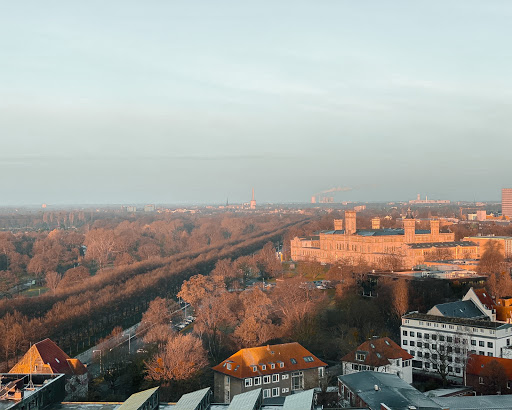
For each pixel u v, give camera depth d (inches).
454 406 6195.9
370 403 5777.6
